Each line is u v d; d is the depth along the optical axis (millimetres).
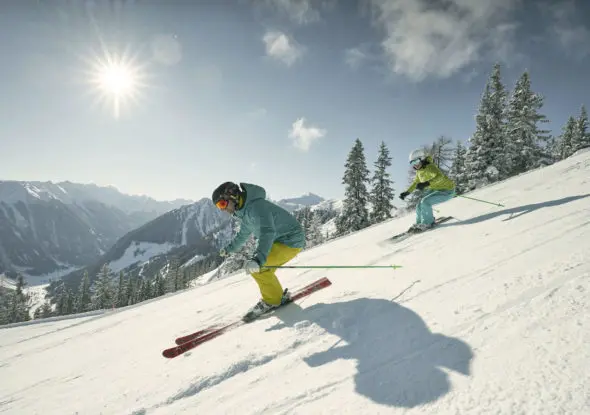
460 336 2082
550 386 1479
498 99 25422
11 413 2781
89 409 2455
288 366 2314
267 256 3221
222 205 3398
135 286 73812
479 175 25203
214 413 1991
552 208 4801
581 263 2594
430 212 6086
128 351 3797
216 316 4320
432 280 3197
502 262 3168
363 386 1889
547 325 1922
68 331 6707
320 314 3033
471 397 1561
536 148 27125
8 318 62375
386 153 31969
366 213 30797
